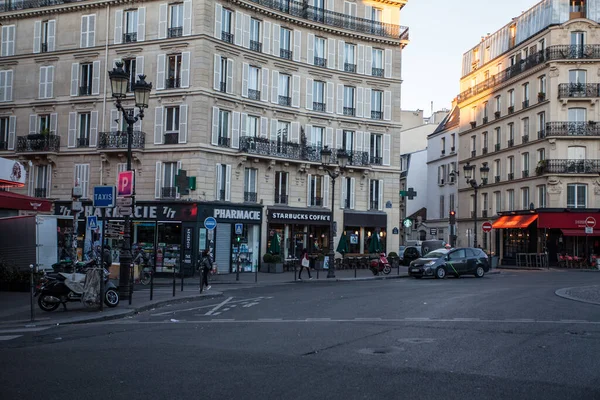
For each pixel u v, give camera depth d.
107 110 37.25
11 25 39.94
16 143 39.19
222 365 8.80
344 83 43.03
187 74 35.31
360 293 21.73
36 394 7.18
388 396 6.98
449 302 18.06
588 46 47.31
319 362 9.01
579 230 45.19
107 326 13.73
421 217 70.12
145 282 28.42
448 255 32.06
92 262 23.69
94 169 37.31
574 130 46.66
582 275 35.12
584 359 9.28
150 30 36.47
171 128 35.81
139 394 7.12
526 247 49.66
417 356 9.49
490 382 7.73
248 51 38.06
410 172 74.69
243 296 21.70
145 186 36.09
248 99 38.00
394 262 43.19
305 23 41.22
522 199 51.12
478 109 59.88
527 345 10.51
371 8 44.78
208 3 35.50
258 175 38.56
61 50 38.50
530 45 51.56
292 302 18.83
